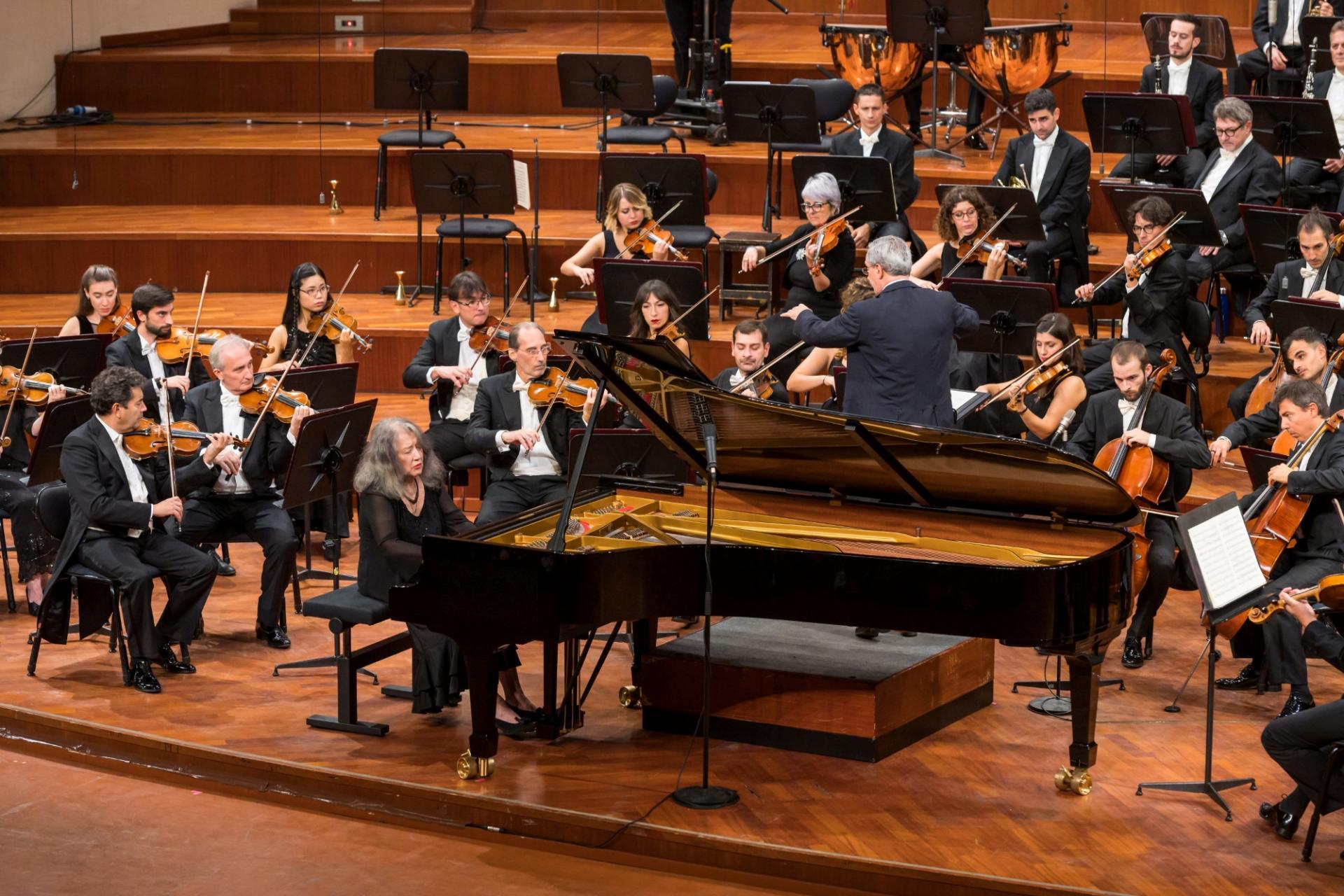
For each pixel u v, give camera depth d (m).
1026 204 21.67
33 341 19.45
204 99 32.78
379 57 26.52
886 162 22.67
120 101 32.62
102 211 28.88
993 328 19.89
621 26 36.38
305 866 13.41
